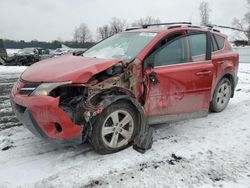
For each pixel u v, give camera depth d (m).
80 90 3.76
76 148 4.07
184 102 4.56
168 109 4.42
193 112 4.76
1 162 3.69
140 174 3.44
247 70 15.01
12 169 3.51
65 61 4.21
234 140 4.51
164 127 4.99
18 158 3.79
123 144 4.02
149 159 3.80
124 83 3.94
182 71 4.43
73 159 3.76
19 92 3.73
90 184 3.23
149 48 4.22
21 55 21.42
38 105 3.38
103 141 3.79
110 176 3.39
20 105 3.61
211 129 4.96
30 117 3.49
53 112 3.39
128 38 4.84
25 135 4.59
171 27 4.80
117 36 5.25
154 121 4.35
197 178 3.38
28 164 3.64
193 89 4.60
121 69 3.94
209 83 4.82
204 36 5.11
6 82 10.35
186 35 4.77
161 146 4.21
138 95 4.07
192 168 3.60
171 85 4.32
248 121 5.45
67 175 3.39
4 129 4.91
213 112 5.97
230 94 6.18
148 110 4.20
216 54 5.51
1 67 17.47
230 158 3.89
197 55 4.82
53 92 3.52
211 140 4.48
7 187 3.15
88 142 4.20
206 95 4.83
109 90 3.81
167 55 4.39
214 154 4.00
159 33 4.52
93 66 3.76
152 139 4.27
